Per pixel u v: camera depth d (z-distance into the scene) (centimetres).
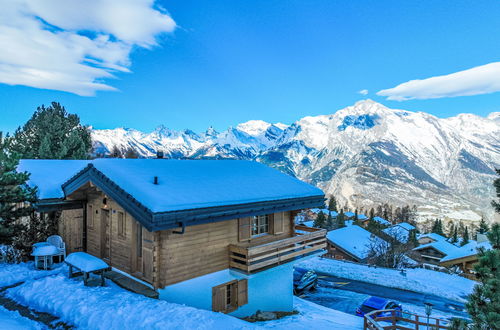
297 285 2342
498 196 934
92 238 1470
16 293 1119
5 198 1380
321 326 1341
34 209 1477
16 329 867
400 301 2386
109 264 1345
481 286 874
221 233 1312
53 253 1349
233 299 1366
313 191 1647
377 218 11775
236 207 1235
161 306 999
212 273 1269
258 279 1471
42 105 4347
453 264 3916
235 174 1605
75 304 995
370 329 1269
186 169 1499
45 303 1029
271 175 1739
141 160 1454
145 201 1008
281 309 1587
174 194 1115
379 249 4369
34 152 3647
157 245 1116
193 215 1084
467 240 8050
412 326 1727
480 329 845
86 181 1267
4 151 1478
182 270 1166
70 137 3759
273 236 1556
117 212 1310
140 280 1183
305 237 1550
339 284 2814
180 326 896
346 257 4603
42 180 1597
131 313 942
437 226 11356
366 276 3128
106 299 1023
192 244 1202
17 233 1445
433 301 2473
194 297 1201
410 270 3472
